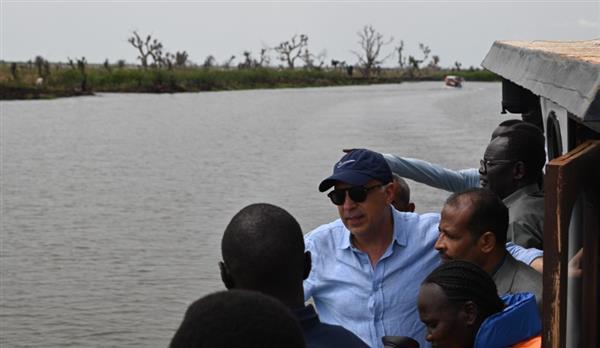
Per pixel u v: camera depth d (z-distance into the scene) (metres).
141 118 54.84
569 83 3.18
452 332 3.59
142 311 12.08
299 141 37.50
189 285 13.41
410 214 4.77
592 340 3.31
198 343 2.17
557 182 2.82
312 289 4.78
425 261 4.64
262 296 2.28
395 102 73.94
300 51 161.62
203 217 19.33
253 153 32.84
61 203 21.45
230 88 114.31
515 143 5.18
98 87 99.81
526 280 4.11
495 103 71.88
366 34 163.25
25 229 18.06
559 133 4.51
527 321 3.56
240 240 3.42
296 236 3.47
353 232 4.63
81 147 36.19
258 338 2.18
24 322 11.59
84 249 16.03
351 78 147.12
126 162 30.45
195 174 26.70
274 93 99.69
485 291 3.60
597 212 3.16
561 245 2.84
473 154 30.73
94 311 12.05
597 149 3.06
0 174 27.27
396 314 4.61
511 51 5.31
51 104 72.38
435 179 6.18
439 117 52.44
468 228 4.14
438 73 179.12
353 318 4.67
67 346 10.72
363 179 4.54
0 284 13.52
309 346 3.39
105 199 22.02
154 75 106.50
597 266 3.23
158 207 20.67
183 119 53.75
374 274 4.64
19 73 104.12
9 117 55.62
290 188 23.28
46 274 14.16
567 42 5.44
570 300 3.44
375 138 37.91
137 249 15.96
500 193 5.29
